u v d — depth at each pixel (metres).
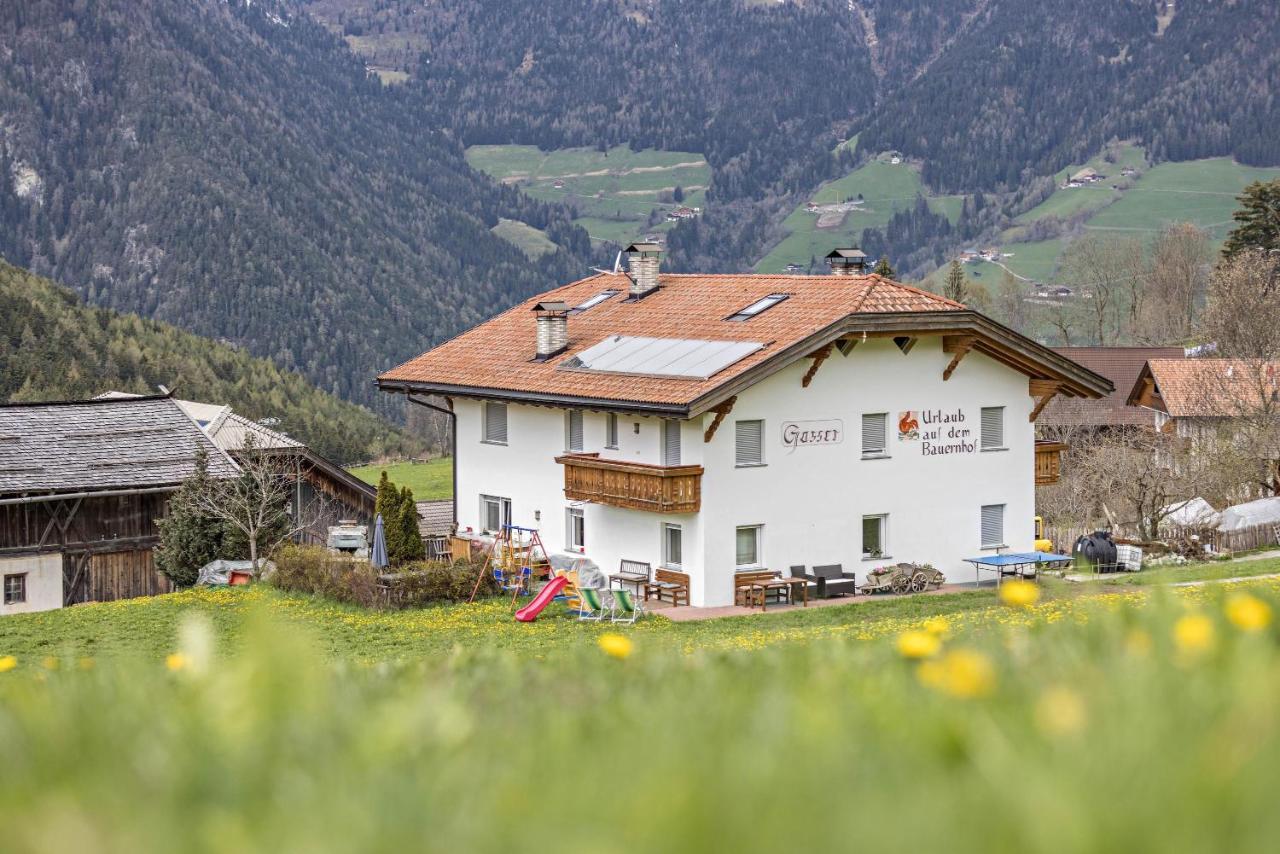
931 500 38.31
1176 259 121.94
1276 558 38.50
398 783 3.13
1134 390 78.88
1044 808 2.54
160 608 35.28
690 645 23.34
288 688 4.13
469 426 43.84
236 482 42.56
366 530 43.19
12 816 2.89
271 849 2.67
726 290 41.66
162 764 3.41
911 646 5.52
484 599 35.28
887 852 2.49
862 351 36.91
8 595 43.47
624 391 35.81
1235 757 2.89
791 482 35.97
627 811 2.70
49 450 45.97
